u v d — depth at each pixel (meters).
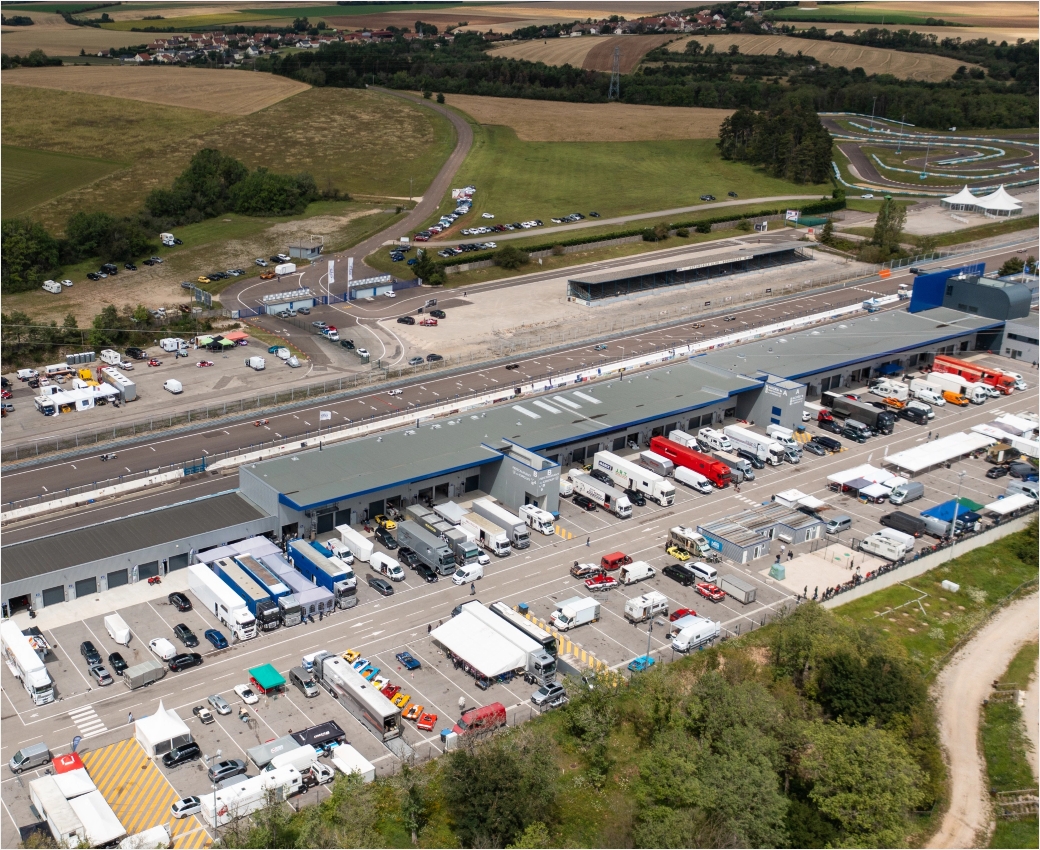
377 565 120.44
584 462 151.50
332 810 82.38
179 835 81.00
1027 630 117.69
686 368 173.12
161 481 139.00
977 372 183.88
